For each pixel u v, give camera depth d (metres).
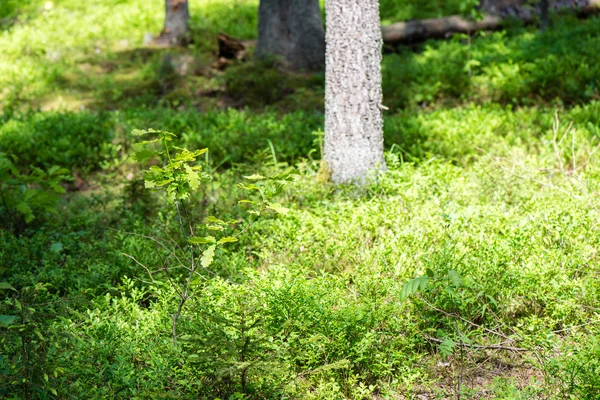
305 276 5.89
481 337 5.19
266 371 4.11
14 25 19.00
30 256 6.82
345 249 6.27
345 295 5.70
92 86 14.31
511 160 8.25
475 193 7.66
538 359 4.70
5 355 4.48
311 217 6.94
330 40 8.10
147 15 19.00
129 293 6.10
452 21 16.02
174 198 5.10
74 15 19.70
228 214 7.31
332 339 4.88
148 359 4.69
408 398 4.64
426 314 5.33
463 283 5.18
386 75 13.00
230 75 13.44
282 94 13.33
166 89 13.84
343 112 8.16
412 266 5.86
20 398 4.16
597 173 7.91
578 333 4.87
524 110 10.93
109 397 4.36
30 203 7.43
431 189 7.70
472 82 12.12
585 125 10.04
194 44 16.55
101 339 4.85
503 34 14.95
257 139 10.10
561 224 6.25
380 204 7.18
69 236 7.23
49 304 4.78
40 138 10.62
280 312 4.96
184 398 4.15
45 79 14.66
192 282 4.96
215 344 4.16
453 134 9.72
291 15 14.48
